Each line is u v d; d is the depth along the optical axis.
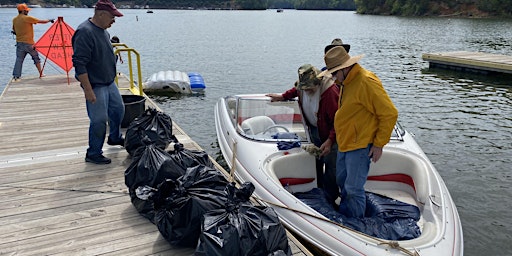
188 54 23.16
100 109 4.51
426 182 4.04
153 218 3.54
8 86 9.20
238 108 5.37
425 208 3.75
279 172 4.40
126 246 3.22
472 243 4.85
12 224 3.48
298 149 4.54
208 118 10.05
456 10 68.31
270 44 29.00
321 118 4.07
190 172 3.45
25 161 4.82
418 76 16.27
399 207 4.08
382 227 3.66
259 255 2.80
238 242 2.73
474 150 7.74
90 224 3.51
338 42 4.27
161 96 12.40
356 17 80.56
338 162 3.77
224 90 13.53
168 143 4.95
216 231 2.76
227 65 19.08
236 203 3.01
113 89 4.76
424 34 37.38
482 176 6.57
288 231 3.52
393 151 4.51
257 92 13.38
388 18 70.94
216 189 3.33
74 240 3.28
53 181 4.30
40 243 3.23
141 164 3.75
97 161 4.74
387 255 3.02
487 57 17.64
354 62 3.23
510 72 15.37
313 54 23.31
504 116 10.17
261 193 3.99
